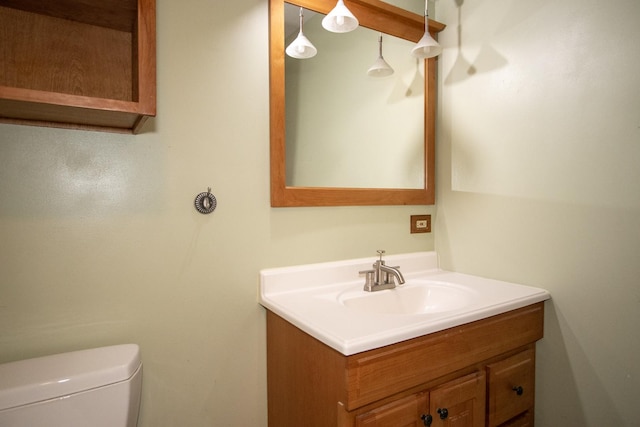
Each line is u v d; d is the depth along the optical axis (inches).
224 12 46.2
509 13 54.4
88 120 36.2
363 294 51.1
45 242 37.1
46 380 31.3
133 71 37.7
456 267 64.1
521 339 47.3
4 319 35.5
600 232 45.2
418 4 64.7
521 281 54.2
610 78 43.7
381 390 34.6
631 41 41.8
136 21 34.9
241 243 48.1
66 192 38.0
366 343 33.1
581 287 47.2
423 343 37.5
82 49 37.6
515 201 54.5
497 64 56.3
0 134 35.0
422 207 66.0
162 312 43.2
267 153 49.6
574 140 47.4
